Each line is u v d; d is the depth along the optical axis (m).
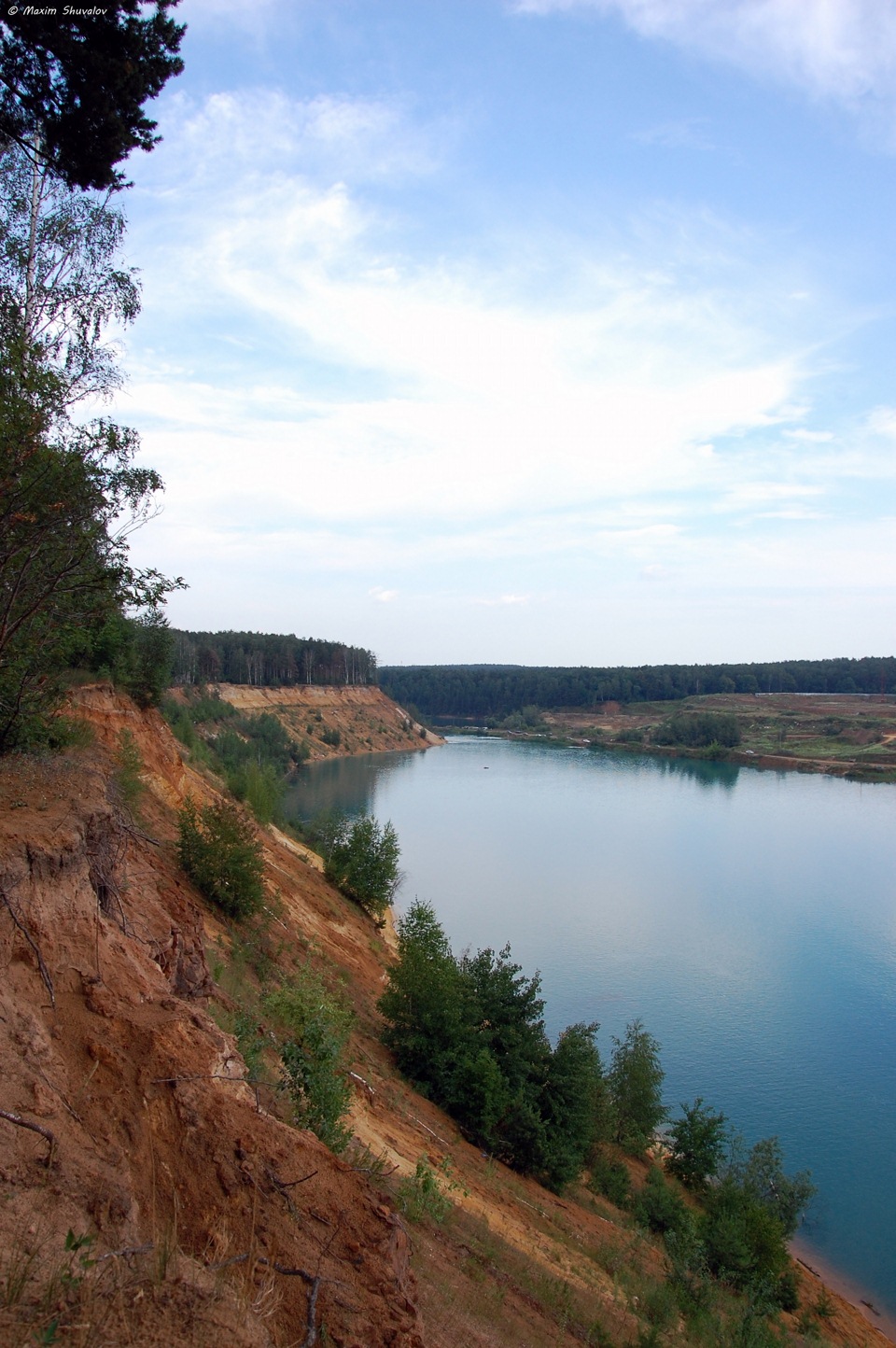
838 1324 20.36
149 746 25.98
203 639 127.69
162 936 11.76
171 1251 4.87
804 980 41.50
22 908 7.12
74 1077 6.24
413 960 20.44
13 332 11.22
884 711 170.12
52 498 9.55
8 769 10.27
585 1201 19.70
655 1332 10.63
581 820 82.81
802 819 85.75
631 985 40.44
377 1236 6.59
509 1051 20.58
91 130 12.55
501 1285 9.91
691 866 64.12
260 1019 13.12
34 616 10.69
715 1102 30.61
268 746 95.75
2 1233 4.25
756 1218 20.84
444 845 69.25
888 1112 30.28
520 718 184.88
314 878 33.91
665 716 180.50
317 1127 10.05
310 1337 5.14
